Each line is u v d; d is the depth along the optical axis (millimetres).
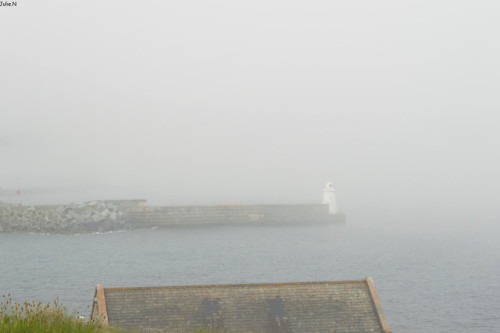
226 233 199625
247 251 167375
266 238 193250
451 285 127625
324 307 48094
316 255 165625
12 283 118062
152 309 46281
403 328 90188
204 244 176000
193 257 155125
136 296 47312
